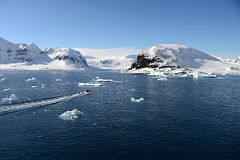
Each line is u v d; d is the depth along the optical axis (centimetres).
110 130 4038
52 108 5619
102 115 4997
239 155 3114
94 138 3681
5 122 4441
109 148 3325
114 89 9212
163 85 10638
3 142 3522
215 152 3197
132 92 8381
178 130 4028
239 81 12619
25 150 3262
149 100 6712
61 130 4031
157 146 3384
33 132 3931
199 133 3878
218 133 3881
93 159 3025
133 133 3894
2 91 8425
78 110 5444
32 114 5012
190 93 8094
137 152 3209
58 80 13575
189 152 3200
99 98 7075
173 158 3045
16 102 6088
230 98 7044
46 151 3231
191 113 5162
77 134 3847
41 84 10988
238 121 4547
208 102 6391
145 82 12131
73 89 9144
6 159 3012
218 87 9806
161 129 4081
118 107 5769
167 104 6116
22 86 10050
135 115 5003
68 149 3297
